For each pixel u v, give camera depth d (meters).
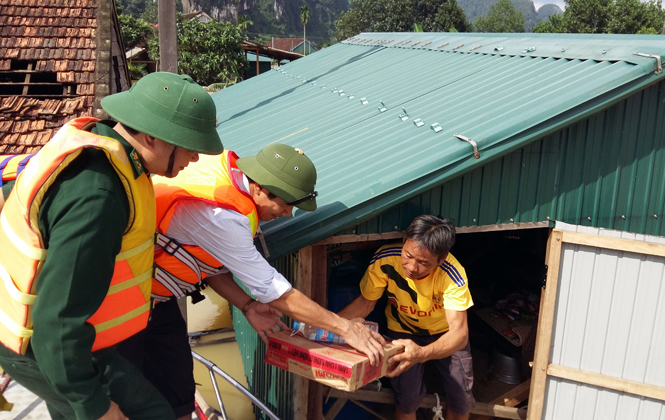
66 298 1.51
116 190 1.64
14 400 3.63
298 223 2.72
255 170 2.35
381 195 2.76
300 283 2.92
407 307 3.14
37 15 9.60
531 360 3.90
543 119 2.89
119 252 1.79
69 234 1.52
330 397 3.63
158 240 2.19
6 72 8.90
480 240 5.17
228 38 33.53
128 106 1.79
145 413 2.01
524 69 4.09
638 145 3.25
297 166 2.36
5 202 1.83
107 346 1.89
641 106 3.19
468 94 3.93
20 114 8.27
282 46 59.50
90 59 9.14
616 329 3.25
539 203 3.21
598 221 3.32
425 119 3.69
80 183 1.57
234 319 5.39
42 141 8.03
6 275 1.69
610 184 3.28
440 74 4.91
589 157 3.20
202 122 1.81
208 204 2.13
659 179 3.34
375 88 5.17
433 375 4.25
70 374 1.55
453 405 3.39
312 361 2.41
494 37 5.67
